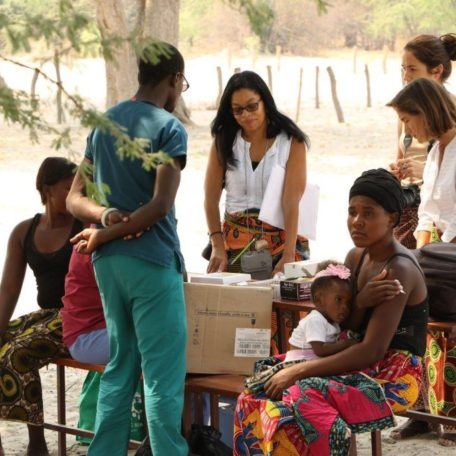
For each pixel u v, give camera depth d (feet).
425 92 20.31
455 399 20.59
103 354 19.33
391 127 101.45
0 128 94.53
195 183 66.59
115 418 17.75
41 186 20.27
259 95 21.76
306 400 15.89
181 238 48.62
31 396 19.98
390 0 209.97
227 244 22.70
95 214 17.25
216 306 18.75
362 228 16.58
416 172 22.95
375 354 16.14
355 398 15.98
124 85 92.99
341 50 208.85
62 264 20.51
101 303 19.62
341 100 127.95
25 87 93.76
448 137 20.94
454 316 18.30
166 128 16.88
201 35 196.65
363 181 16.69
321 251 44.98
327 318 16.85
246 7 11.82
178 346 17.40
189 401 18.80
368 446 21.30
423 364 21.13
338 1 210.59
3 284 20.88
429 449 20.71
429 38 23.65
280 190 21.99
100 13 87.10
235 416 17.02
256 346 18.75
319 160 77.87
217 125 22.54
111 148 17.24
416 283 16.60
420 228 21.74
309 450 15.90
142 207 16.75
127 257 17.06
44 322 20.43
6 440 22.08
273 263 22.35
